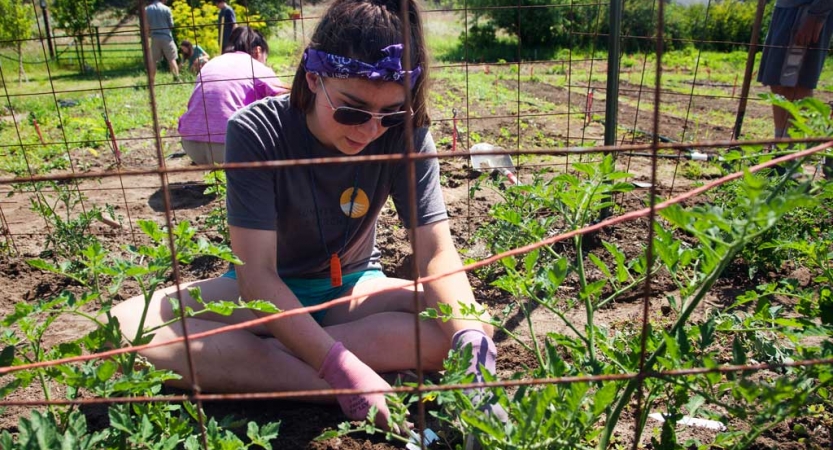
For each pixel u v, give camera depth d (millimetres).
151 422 1712
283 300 2020
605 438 1526
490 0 16484
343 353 1969
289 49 15461
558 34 16812
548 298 1807
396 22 1990
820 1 4516
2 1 13219
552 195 2021
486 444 1415
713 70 12781
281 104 2230
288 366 2135
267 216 2100
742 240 1275
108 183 5320
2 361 1613
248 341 2143
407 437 1914
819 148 1235
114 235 3977
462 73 12625
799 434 1982
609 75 3572
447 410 1650
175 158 6125
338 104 1980
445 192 4707
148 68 1094
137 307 2273
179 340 1271
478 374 1865
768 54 4918
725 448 1887
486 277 3209
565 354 2500
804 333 1634
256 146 2129
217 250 1627
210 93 4863
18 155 5969
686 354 1437
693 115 7992
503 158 4711
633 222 3836
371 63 1935
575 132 6777
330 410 2148
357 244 2525
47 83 11398
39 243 3863
